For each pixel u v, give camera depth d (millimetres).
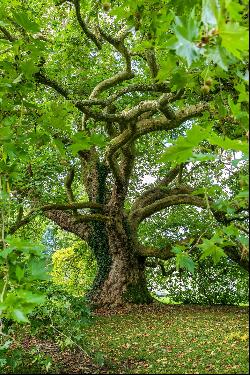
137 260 13289
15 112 4160
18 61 3586
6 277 2758
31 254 2816
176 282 15203
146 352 6832
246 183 2465
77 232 14008
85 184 14062
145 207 13367
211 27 1992
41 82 7238
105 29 11273
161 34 3877
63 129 3672
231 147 2227
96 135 3102
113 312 12109
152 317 11086
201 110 7715
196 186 13867
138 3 4207
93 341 7750
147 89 7316
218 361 6000
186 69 2941
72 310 6117
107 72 12227
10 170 3688
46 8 10953
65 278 17109
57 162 10258
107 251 13602
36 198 10305
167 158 2449
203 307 13453
